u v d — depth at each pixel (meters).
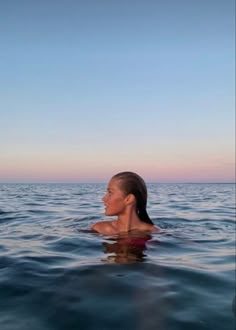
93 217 9.48
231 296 3.27
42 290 3.24
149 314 2.78
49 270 3.88
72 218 9.25
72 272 3.78
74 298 3.05
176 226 7.89
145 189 5.79
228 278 3.87
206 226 8.61
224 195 34.00
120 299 3.04
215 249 5.46
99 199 19.56
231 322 2.69
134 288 3.29
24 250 5.02
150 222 6.05
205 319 2.73
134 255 4.58
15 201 17.08
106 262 4.20
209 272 4.07
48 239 5.78
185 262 4.41
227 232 7.58
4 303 2.97
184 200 21.92
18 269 3.95
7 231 6.94
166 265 4.16
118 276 3.63
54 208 12.72
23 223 8.29
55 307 2.88
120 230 5.88
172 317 2.74
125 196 5.65
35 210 11.80
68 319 2.68
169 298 3.11
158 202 18.83
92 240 5.49
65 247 5.12
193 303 3.04
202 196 30.14
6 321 2.65
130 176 5.68
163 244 5.32
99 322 2.63
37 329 2.53
